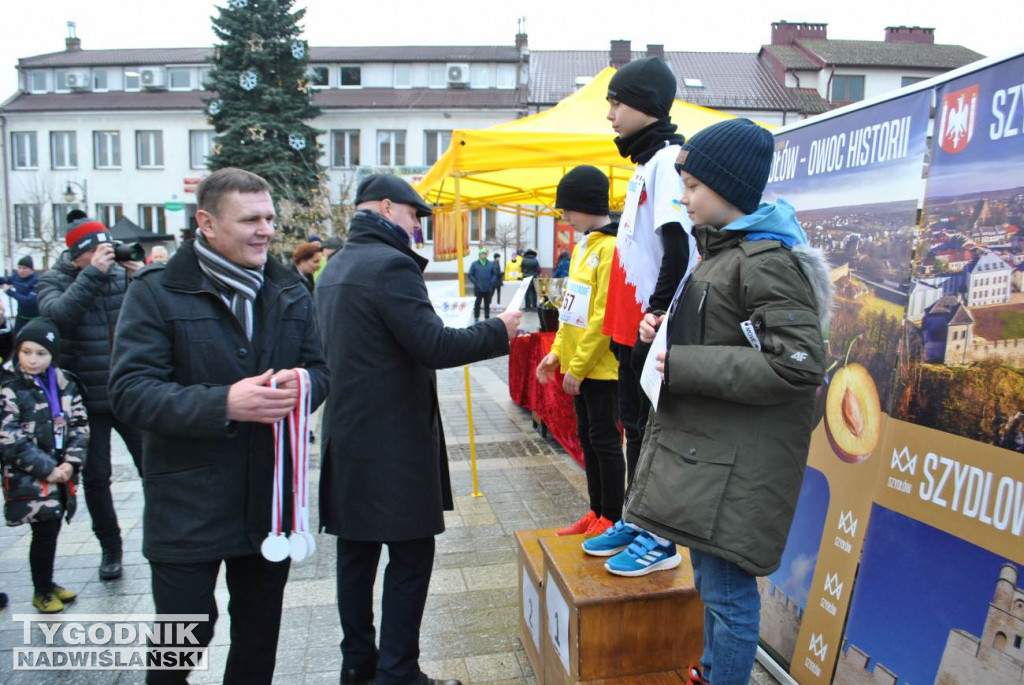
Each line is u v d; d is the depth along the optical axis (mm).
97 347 3568
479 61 30828
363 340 2359
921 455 1961
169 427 1745
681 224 2156
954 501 1841
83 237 3586
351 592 2572
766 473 1656
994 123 1780
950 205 1915
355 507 2389
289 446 1925
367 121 29922
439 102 30266
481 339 2426
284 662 2836
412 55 32375
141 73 32594
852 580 2178
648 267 2400
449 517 4434
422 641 2975
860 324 2266
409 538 2389
